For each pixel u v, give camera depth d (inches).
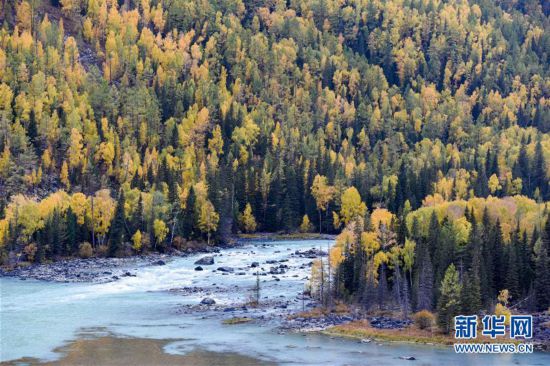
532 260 5846.5
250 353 4382.4
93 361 4192.9
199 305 5866.1
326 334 4911.4
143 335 4837.6
